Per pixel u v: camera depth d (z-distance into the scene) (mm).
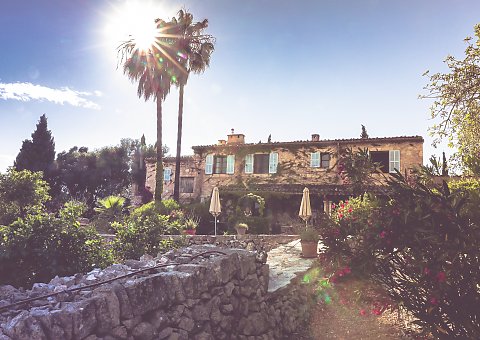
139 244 7117
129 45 22906
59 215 5969
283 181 23703
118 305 3109
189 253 5141
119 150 41844
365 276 4031
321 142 23047
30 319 2533
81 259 5695
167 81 23078
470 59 8203
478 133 8414
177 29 23250
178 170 24125
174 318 3715
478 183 4461
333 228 4371
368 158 4781
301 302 6840
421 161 20781
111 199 17922
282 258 8828
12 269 5184
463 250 3273
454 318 3578
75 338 2715
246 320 5016
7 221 8961
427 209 3500
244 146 24906
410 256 3783
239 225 16688
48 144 38750
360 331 6012
